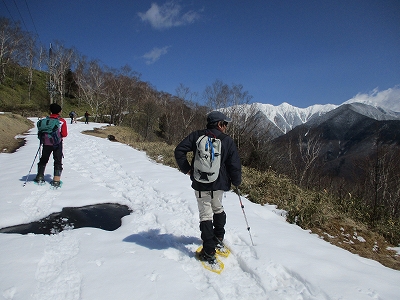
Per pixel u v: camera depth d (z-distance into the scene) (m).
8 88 48.88
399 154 14.16
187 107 45.16
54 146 5.78
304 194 6.43
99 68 61.16
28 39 55.72
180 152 3.12
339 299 2.54
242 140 23.11
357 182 15.53
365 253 4.29
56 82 54.66
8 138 14.49
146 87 76.50
